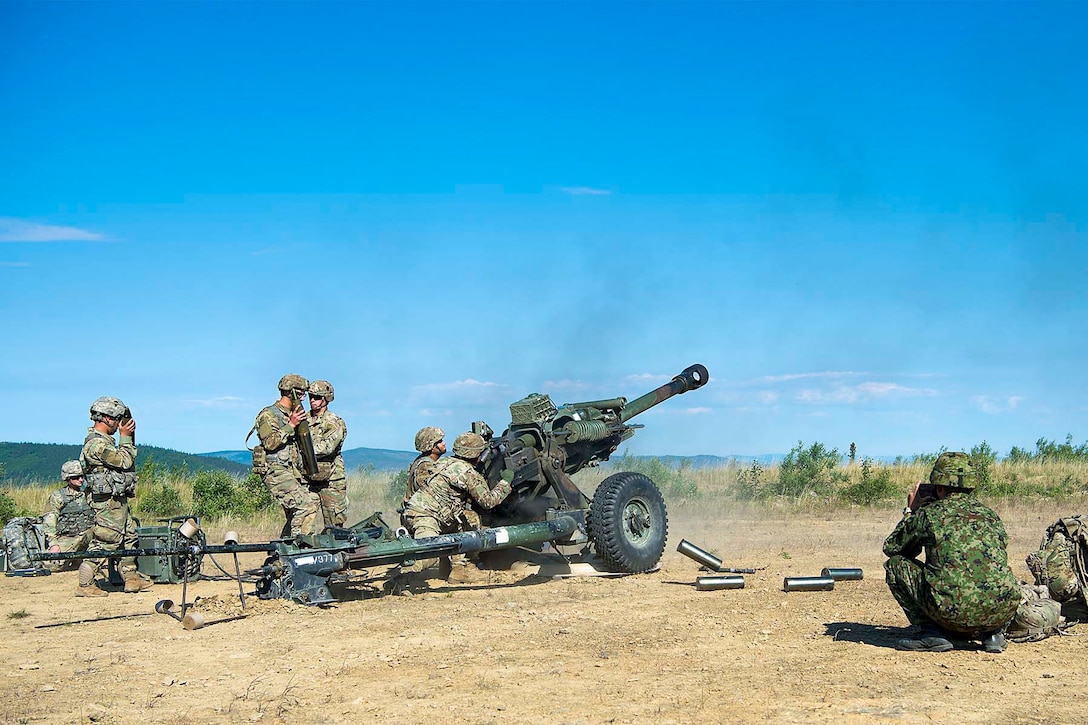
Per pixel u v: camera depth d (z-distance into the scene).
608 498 10.69
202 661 7.05
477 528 10.55
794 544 13.95
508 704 5.78
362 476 24.41
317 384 11.73
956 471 6.82
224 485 19.69
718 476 22.81
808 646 7.16
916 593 6.84
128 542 10.82
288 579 9.04
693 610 8.70
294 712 5.71
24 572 8.23
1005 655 6.77
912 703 5.66
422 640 7.55
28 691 6.29
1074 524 7.67
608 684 6.18
